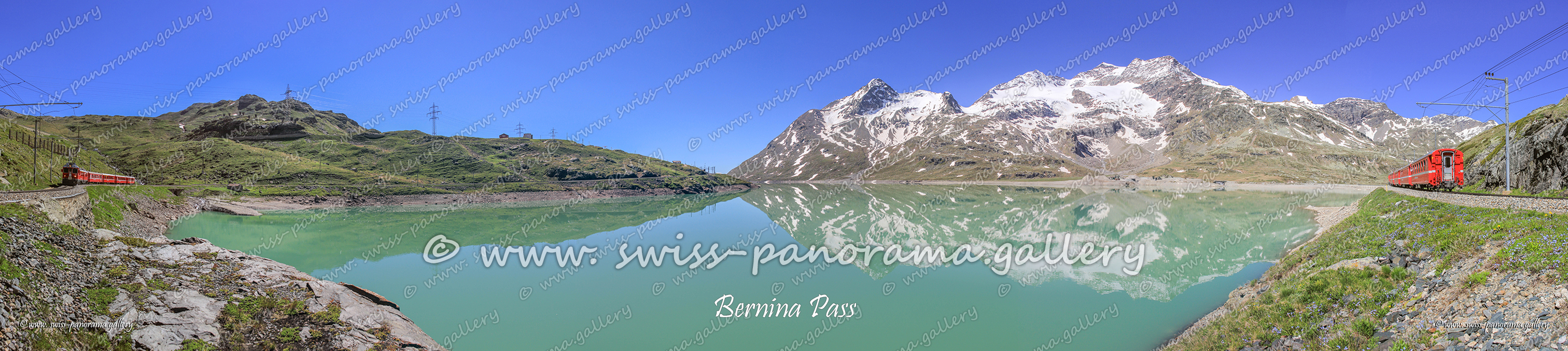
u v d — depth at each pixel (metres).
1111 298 31.27
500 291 35.97
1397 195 48.56
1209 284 32.41
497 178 190.50
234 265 23.69
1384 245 24.83
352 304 22.47
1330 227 45.72
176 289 19.72
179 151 169.38
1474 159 71.56
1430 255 20.41
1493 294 14.63
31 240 18.77
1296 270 26.91
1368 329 16.00
